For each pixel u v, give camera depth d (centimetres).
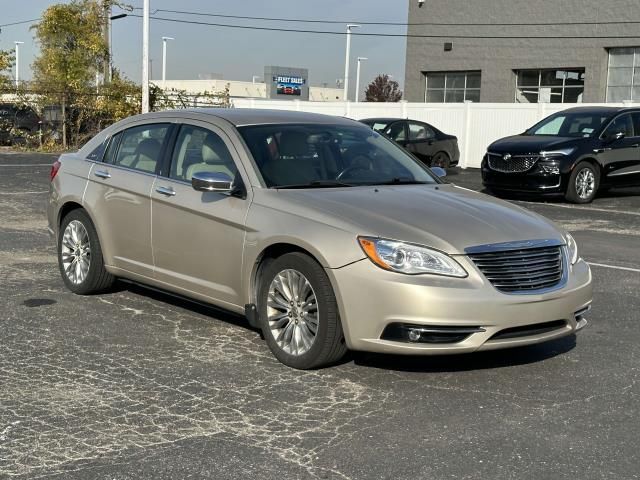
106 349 588
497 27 3600
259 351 589
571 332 548
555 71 3500
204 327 647
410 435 444
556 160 1546
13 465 398
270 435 441
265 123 644
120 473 391
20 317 666
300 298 544
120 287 772
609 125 1622
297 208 552
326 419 465
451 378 539
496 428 456
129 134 709
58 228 761
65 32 3086
